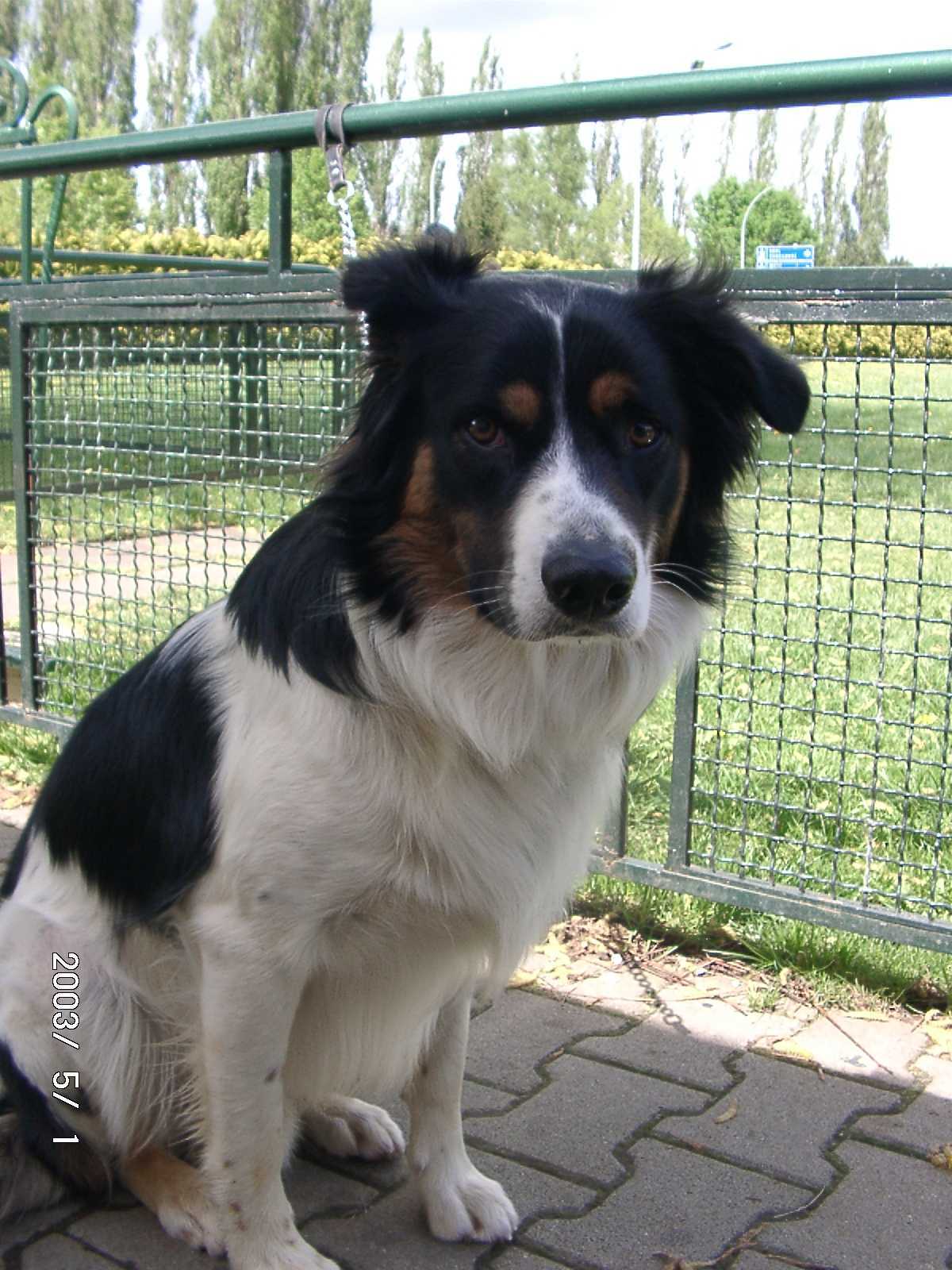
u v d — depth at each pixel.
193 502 2.13
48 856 1.30
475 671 1.14
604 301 1.17
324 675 1.13
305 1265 1.17
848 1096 1.40
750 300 1.50
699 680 1.72
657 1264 1.20
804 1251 1.22
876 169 26.05
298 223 6.71
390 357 1.17
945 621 1.56
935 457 3.04
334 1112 1.35
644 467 1.15
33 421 2.04
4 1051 1.26
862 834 1.82
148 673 1.26
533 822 1.19
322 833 1.12
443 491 1.13
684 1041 1.49
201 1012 1.18
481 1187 1.25
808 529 3.45
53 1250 1.22
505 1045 1.48
